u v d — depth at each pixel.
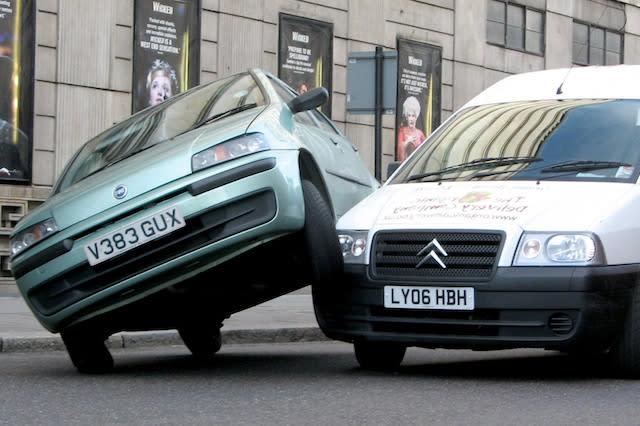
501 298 6.92
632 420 5.64
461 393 6.59
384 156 28.84
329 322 7.61
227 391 6.77
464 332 7.06
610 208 7.20
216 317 8.79
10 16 21.53
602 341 7.00
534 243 6.97
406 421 5.58
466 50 31.06
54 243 7.33
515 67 32.62
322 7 27.28
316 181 7.90
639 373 7.27
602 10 35.69
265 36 25.98
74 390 6.89
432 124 30.11
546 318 6.87
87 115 22.67
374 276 7.30
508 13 32.41
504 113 8.78
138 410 5.99
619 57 36.47
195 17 24.45
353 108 14.19
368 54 14.12
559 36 34.03
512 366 8.45
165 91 23.94
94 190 7.35
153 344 10.98
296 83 26.67
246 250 7.11
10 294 20.42
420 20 29.77
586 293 6.84
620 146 7.89
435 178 8.11
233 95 8.24
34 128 21.95
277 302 16.33
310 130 8.81
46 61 22.12
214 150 7.13
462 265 7.06
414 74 29.56
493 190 7.55
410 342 7.20
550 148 8.03
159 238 7.07
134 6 23.44
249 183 7.02
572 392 6.64
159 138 8.02
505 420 5.61
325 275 7.30
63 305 7.37
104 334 8.05
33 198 21.73
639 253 7.25
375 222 7.50
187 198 7.05
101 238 7.19
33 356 9.84
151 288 7.25
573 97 8.70
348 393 6.62
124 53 23.30
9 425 5.53
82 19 22.58
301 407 6.06
